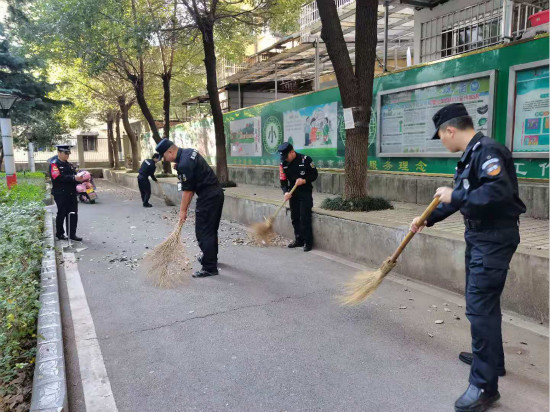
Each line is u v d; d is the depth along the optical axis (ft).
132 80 50.31
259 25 42.37
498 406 8.59
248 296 15.12
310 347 11.26
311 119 33.91
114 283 16.92
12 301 11.37
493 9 26.61
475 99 21.34
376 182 27.53
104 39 39.27
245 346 11.37
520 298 12.71
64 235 24.66
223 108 63.87
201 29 36.50
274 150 39.47
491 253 8.35
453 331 12.03
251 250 21.89
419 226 10.19
